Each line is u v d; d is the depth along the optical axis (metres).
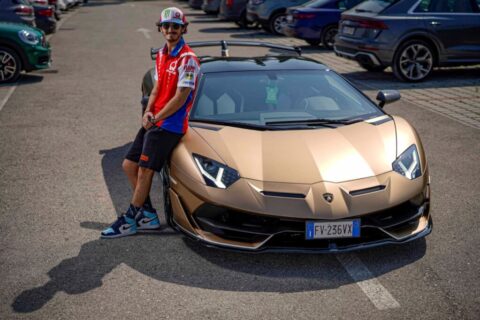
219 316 3.19
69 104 8.70
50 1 21.55
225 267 3.74
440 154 6.19
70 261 3.83
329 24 14.37
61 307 3.28
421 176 3.93
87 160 6.04
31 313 3.21
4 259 3.86
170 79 3.93
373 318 3.16
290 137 4.03
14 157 6.14
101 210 4.72
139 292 3.44
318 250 3.59
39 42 10.54
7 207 4.78
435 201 4.90
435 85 9.90
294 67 5.02
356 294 3.41
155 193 5.09
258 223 3.59
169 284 3.53
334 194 3.56
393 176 3.79
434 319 3.14
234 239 3.66
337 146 3.95
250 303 3.32
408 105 8.41
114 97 9.19
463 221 4.46
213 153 3.85
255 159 3.79
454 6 10.04
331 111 4.48
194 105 4.44
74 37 17.14
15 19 11.97
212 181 3.68
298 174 3.67
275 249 3.61
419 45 10.01
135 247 4.04
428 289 3.46
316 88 4.72
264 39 16.67
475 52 10.13
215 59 5.22
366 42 10.09
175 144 4.04
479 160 5.97
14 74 10.43
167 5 33.16
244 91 4.59
